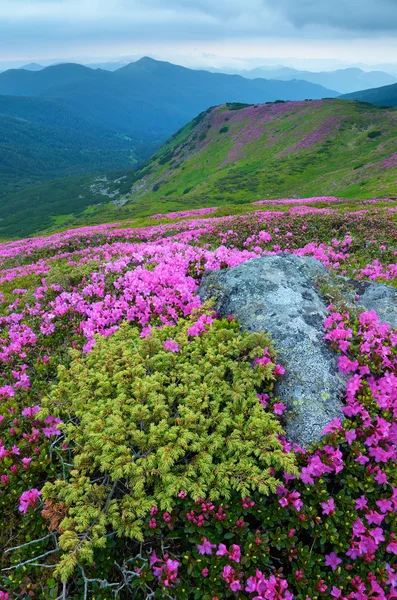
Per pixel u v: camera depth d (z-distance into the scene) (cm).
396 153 10431
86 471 588
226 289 967
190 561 509
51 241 3192
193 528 521
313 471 558
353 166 11662
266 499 568
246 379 654
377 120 14925
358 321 796
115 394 687
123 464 544
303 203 4259
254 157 16200
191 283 1102
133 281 1117
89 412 626
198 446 562
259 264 1018
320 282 980
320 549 552
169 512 536
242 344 727
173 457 563
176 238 2205
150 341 770
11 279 1911
